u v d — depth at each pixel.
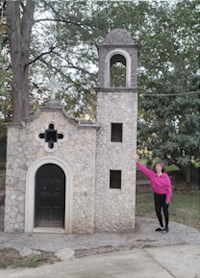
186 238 6.55
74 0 10.12
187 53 13.84
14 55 10.30
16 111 10.41
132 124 7.09
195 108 12.23
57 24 10.60
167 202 6.84
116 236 6.68
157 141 12.19
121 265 4.89
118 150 7.10
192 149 12.11
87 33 10.02
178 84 12.79
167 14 13.16
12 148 7.01
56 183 7.08
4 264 4.98
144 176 15.30
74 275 4.50
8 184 6.99
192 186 14.23
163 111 12.12
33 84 13.10
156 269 4.67
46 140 6.95
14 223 6.91
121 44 7.13
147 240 6.39
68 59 11.93
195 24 13.02
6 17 10.30
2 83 8.43
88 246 5.98
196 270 4.61
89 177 6.85
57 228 6.97
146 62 14.42
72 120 6.85
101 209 7.04
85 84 13.07
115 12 11.41
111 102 7.16
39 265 4.97
